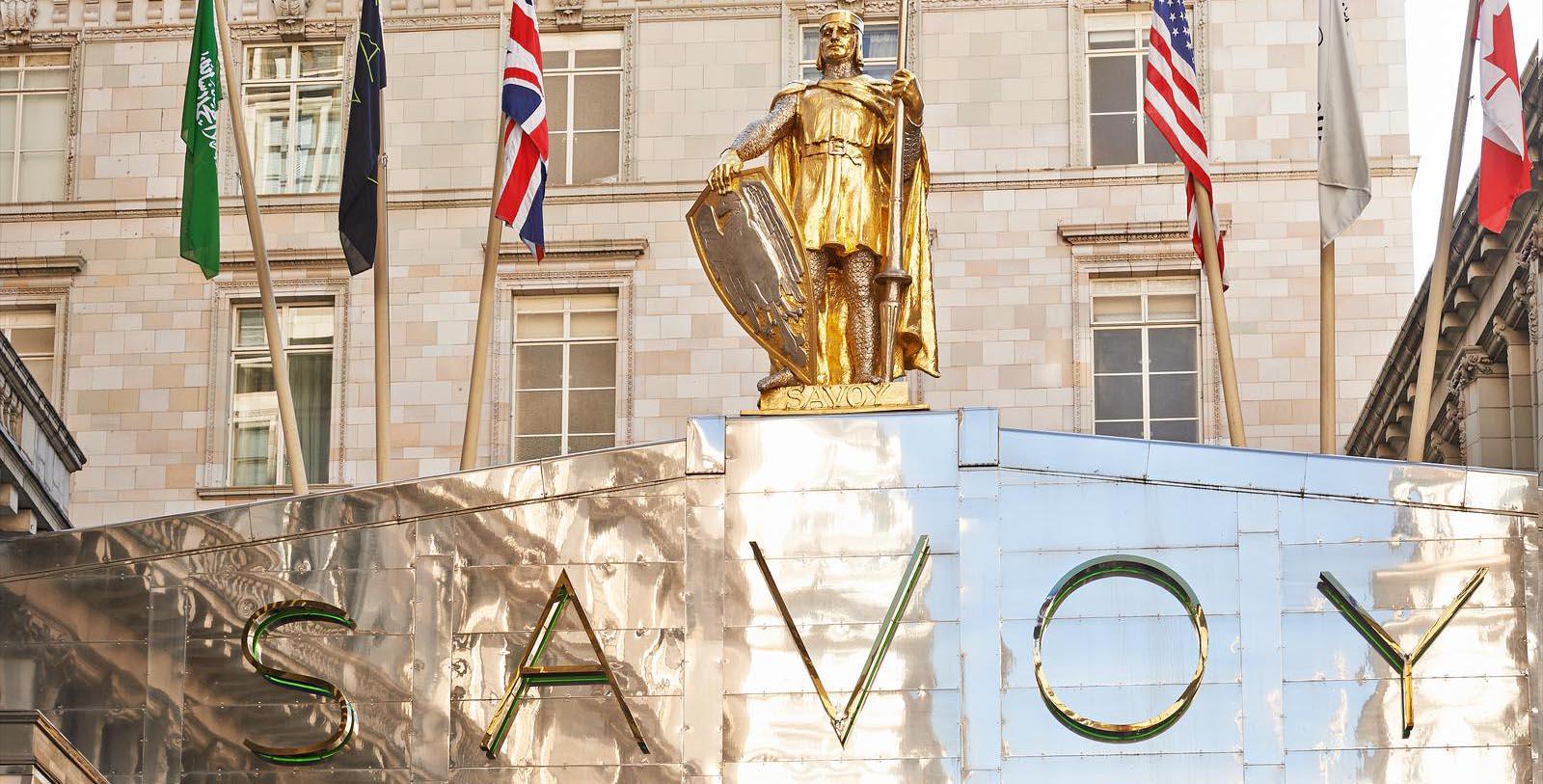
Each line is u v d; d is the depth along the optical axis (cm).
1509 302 3538
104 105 4734
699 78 4647
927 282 2677
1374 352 4419
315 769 2611
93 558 2719
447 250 4591
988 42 4597
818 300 2628
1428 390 2839
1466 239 3578
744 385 4500
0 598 2712
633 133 4631
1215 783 2464
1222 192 4481
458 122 4672
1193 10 4569
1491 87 2803
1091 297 4475
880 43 4644
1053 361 4444
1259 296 4434
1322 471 2531
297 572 2672
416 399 4528
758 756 2508
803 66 4656
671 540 2589
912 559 2539
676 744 2534
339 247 4591
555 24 4675
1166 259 4456
